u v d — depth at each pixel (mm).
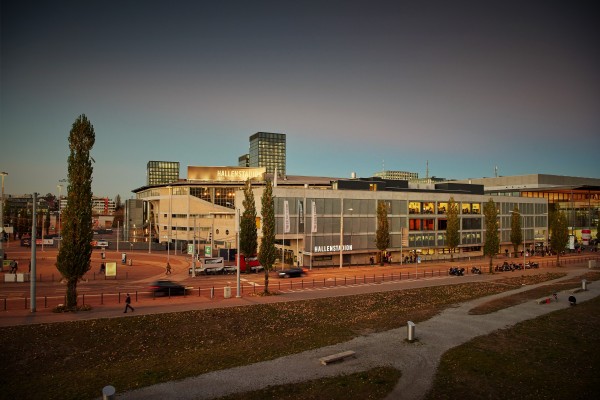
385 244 78500
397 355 28172
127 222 140750
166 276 61844
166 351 29031
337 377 24203
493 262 87500
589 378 24828
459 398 21797
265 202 48312
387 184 96000
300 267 74938
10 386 22547
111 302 41500
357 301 45156
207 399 21141
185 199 122125
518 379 24469
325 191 77375
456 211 85188
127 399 21031
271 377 24094
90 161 38594
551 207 130000
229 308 39875
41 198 67375
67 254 36656
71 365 25984
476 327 35500
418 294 49750
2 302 40062
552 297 47250
